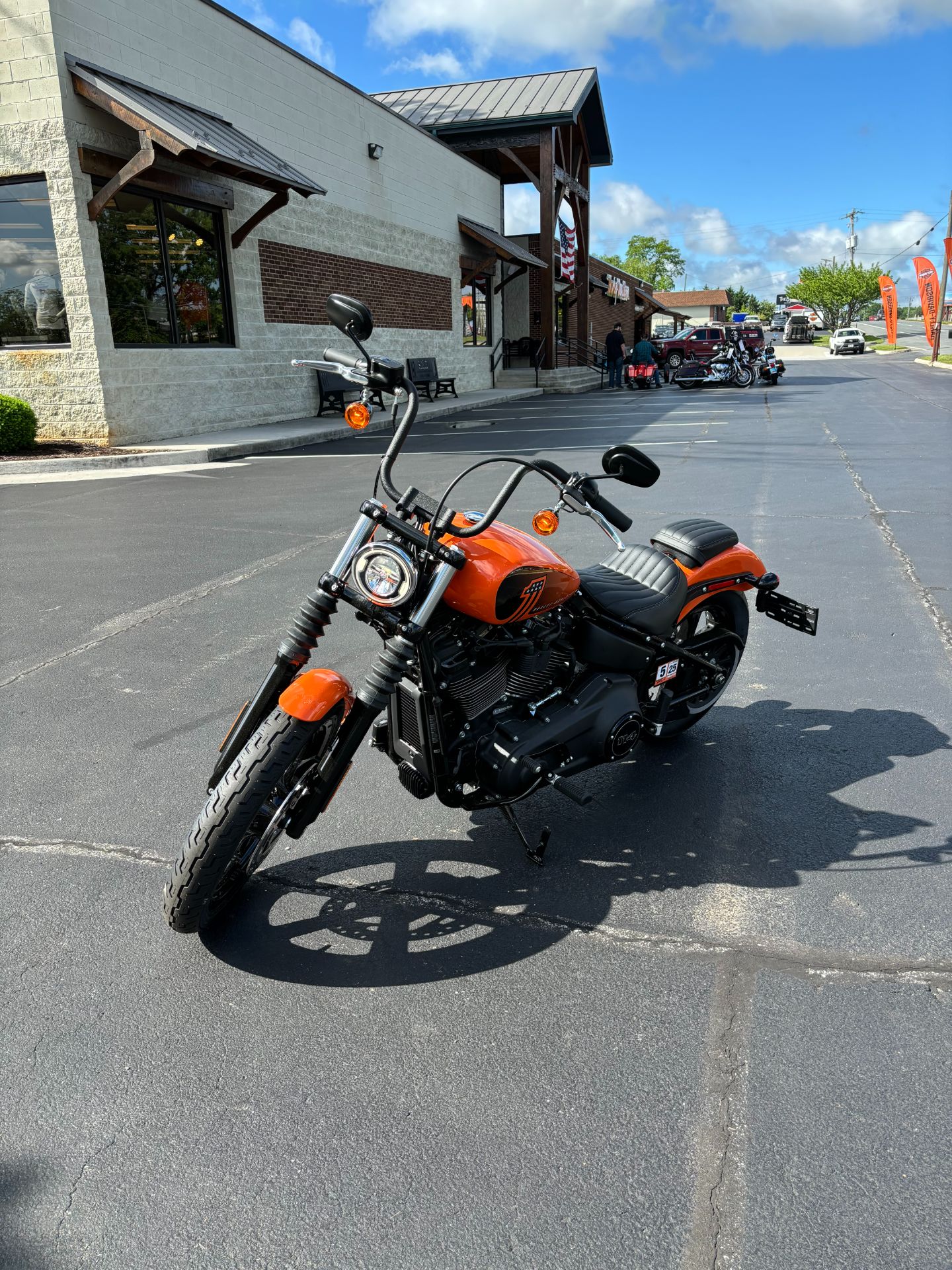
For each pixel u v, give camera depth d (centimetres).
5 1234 190
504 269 3012
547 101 2811
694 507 901
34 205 1266
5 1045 242
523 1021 248
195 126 1311
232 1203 197
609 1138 211
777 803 359
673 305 9712
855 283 10362
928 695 451
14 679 493
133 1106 223
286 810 280
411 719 292
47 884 312
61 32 1199
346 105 1944
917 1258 182
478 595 272
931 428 1505
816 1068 229
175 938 285
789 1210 192
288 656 271
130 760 401
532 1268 181
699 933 283
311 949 279
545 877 315
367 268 2083
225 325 1619
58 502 987
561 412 2066
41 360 1321
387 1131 214
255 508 938
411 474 1146
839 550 718
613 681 328
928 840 330
